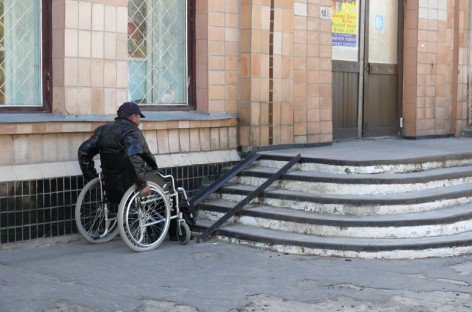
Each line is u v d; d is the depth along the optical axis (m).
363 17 12.15
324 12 10.98
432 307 6.12
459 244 7.87
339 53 11.81
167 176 8.19
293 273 7.11
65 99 8.23
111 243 8.31
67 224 8.23
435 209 8.52
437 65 12.98
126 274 7.01
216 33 9.86
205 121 9.65
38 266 7.25
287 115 10.47
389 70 12.65
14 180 7.73
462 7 13.37
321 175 8.82
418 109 12.66
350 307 6.11
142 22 9.42
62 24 8.20
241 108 10.11
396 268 7.33
